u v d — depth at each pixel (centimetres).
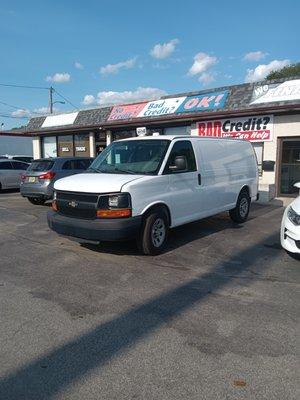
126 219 638
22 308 471
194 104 1634
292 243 643
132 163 746
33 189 1281
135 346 385
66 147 2314
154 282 563
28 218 1063
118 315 455
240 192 983
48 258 676
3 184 1777
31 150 3591
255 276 596
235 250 737
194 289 538
